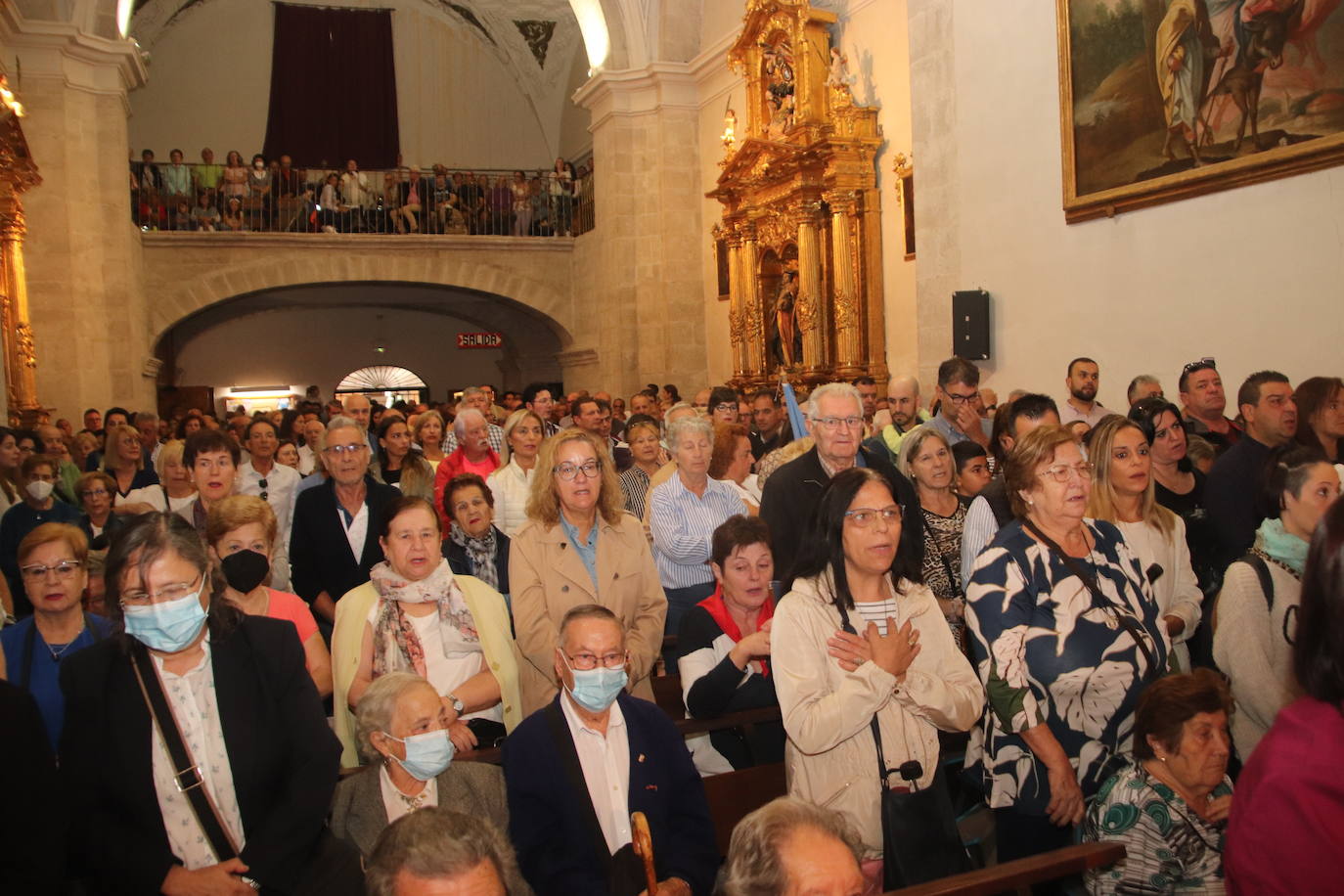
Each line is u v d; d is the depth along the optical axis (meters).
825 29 12.40
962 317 8.27
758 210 13.37
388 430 6.94
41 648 3.22
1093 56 7.26
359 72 20.39
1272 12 6.12
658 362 16.19
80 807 2.52
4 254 10.45
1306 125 5.98
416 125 20.78
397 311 22.56
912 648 2.74
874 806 2.77
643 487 6.13
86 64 13.55
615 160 16.22
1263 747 1.51
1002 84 8.05
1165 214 6.87
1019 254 7.96
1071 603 2.93
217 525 3.81
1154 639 3.00
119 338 14.15
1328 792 1.40
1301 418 4.40
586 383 18.27
